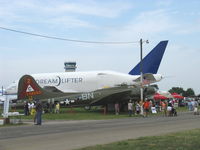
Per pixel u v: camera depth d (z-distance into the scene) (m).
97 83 40.84
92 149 9.41
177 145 9.88
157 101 47.59
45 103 36.50
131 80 40.16
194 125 18.36
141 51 35.09
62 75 42.31
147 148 9.38
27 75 37.28
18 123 21.83
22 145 11.16
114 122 22.55
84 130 16.47
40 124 21.16
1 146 11.01
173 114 31.02
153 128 16.64
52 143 11.48
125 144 10.21
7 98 22.11
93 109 41.78
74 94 37.44
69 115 31.38
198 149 9.22
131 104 31.20
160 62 42.25
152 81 37.62
